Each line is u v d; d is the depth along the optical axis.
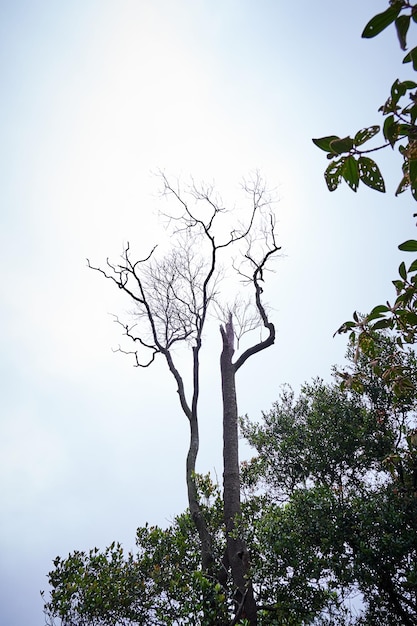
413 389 3.38
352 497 7.33
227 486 7.60
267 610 6.25
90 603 6.67
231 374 9.30
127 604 6.88
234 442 8.17
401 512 6.58
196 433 9.30
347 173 1.84
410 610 6.88
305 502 7.03
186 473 8.60
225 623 5.73
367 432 8.58
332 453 8.91
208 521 7.93
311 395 10.25
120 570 7.44
